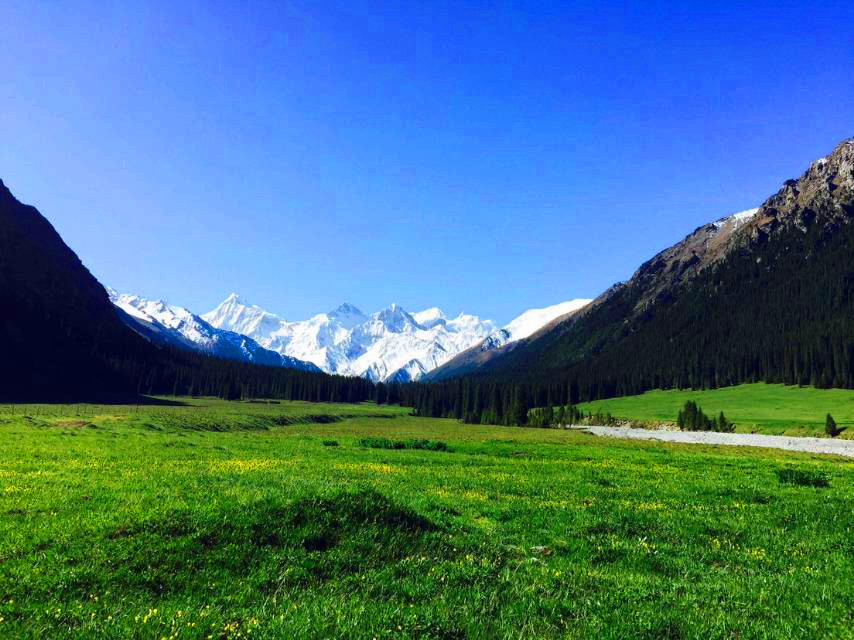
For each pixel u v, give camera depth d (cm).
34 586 1080
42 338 19338
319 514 1522
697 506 2422
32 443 4006
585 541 1706
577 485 2947
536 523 1945
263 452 4225
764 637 992
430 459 4209
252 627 927
